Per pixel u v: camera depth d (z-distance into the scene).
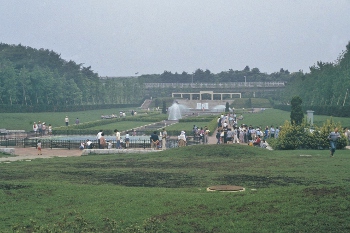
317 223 18.08
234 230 18.22
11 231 19.59
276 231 17.81
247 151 46.16
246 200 21.62
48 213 22.50
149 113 163.62
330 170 32.94
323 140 52.47
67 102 168.12
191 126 99.19
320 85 126.50
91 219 20.86
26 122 107.81
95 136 85.38
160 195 24.56
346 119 89.81
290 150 51.47
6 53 188.00
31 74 145.75
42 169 38.09
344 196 20.67
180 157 45.69
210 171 35.16
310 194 21.55
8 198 25.64
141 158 46.44
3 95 133.50
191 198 23.14
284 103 198.75
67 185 28.80
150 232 17.91
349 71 106.88
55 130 88.56
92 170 37.19
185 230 18.75
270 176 31.55
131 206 22.53
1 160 47.22
